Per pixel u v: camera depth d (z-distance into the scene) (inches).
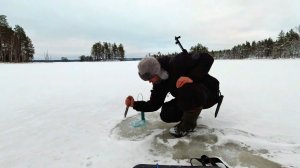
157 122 109.2
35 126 110.7
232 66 584.7
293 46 2049.7
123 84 253.9
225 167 69.2
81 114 129.6
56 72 470.0
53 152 83.2
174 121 98.3
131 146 85.0
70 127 108.4
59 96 186.9
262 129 99.7
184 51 93.0
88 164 74.5
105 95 187.6
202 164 70.6
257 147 82.1
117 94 191.3
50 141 92.7
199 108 87.4
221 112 124.5
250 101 154.6
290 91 192.4
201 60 89.4
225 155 77.7
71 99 173.5
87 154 81.0
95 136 96.7
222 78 297.7
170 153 79.7
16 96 189.3
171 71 92.8
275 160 74.2
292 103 147.6
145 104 98.7
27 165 74.9
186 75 91.8
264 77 302.5
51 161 77.0
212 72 394.6
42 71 509.0
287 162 72.9
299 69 441.4
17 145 89.6
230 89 208.7
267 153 78.7
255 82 253.9
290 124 106.2
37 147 87.5
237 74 351.9
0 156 81.0
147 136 94.1
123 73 418.3
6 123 115.9
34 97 183.9
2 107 149.6
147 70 86.4
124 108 140.4
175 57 93.0
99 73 426.6
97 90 215.3
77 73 433.7
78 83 272.2
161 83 94.5
